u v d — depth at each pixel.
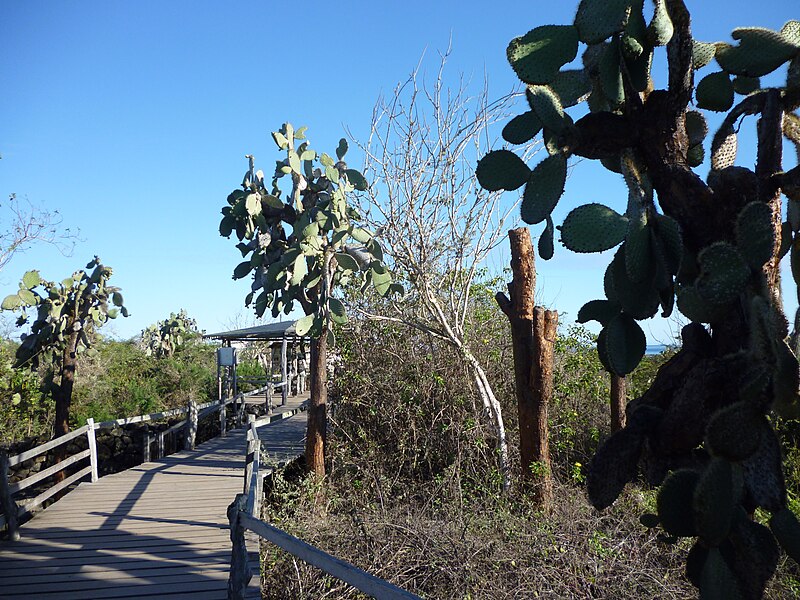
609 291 1.97
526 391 8.30
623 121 1.82
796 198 1.78
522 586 5.85
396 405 10.41
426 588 6.08
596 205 1.76
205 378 23.31
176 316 26.09
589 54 1.97
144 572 6.36
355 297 11.50
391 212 10.19
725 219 1.73
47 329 13.55
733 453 1.51
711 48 2.02
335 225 9.20
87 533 7.63
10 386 14.43
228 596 5.25
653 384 1.82
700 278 1.64
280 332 20.34
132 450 15.88
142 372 21.84
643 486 7.36
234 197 9.88
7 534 7.37
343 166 9.96
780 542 1.56
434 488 8.77
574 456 9.95
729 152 2.04
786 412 1.64
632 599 5.52
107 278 14.10
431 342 10.84
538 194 1.87
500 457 9.25
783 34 1.95
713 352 1.74
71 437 9.84
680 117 1.78
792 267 2.11
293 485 8.90
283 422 17.94
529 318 8.39
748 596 1.57
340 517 7.61
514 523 6.99
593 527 6.57
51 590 5.91
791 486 6.87
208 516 8.36
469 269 10.58
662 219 1.69
